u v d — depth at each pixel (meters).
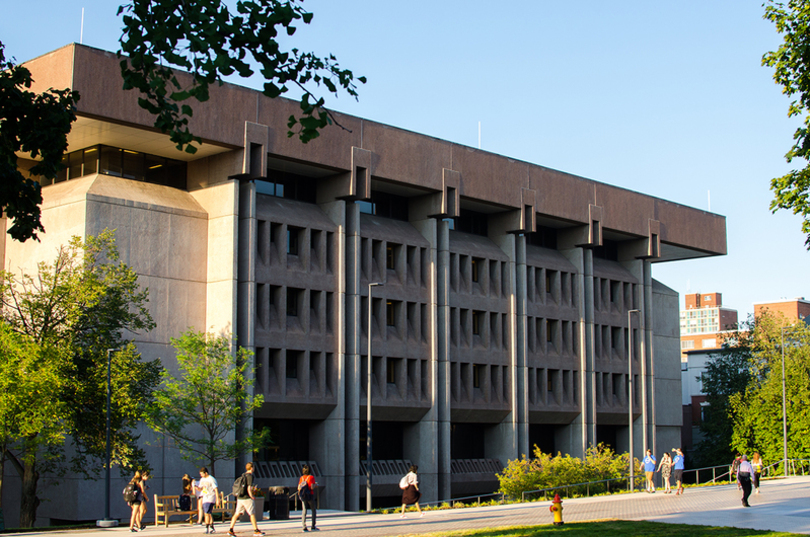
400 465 50.03
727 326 88.75
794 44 22.05
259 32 11.93
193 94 11.55
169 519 35.50
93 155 42.34
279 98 44.31
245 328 42.62
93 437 34.12
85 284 33.88
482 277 55.19
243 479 25.97
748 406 75.25
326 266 46.69
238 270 43.25
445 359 51.78
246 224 43.31
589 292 62.03
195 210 43.38
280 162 45.19
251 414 39.16
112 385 33.59
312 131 12.32
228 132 41.94
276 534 26.36
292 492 44.12
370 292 42.88
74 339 33.97
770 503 35.03
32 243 41.44
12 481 40.75
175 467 40.50
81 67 37.41
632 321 66.06
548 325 59.97
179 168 44.94
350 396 46.81
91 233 39.41
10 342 31.33
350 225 48.03
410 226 52.69
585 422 60.06
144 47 11.72
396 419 49.69
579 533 23.58
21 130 16.14
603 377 63.22
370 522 31.06
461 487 52.81
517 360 56.38
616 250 68.06
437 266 52.75
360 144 47.53
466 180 53.03
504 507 38.06
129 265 40.47
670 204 68.62
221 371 37.66
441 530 26.44
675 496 41.94
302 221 45.72
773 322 79.12
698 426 85.50
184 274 42.50
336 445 45.72
